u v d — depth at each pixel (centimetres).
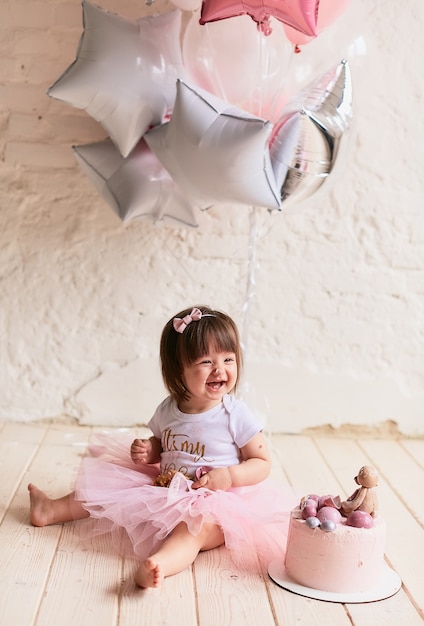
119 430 296
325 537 177
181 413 216
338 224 298
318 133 228
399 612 171
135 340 299
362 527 179
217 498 197
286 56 236
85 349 298
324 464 271
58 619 162
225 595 176
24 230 291
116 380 300
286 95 241
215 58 235
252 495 212
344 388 304
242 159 211
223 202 229
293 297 301
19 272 294
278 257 298
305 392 304
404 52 289
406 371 304
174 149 224
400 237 299
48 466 255
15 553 191
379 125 293
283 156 230
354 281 301
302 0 200
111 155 256
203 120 216
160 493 198
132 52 238
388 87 291
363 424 304
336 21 237
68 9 279
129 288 296
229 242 296
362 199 297
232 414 213
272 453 282
